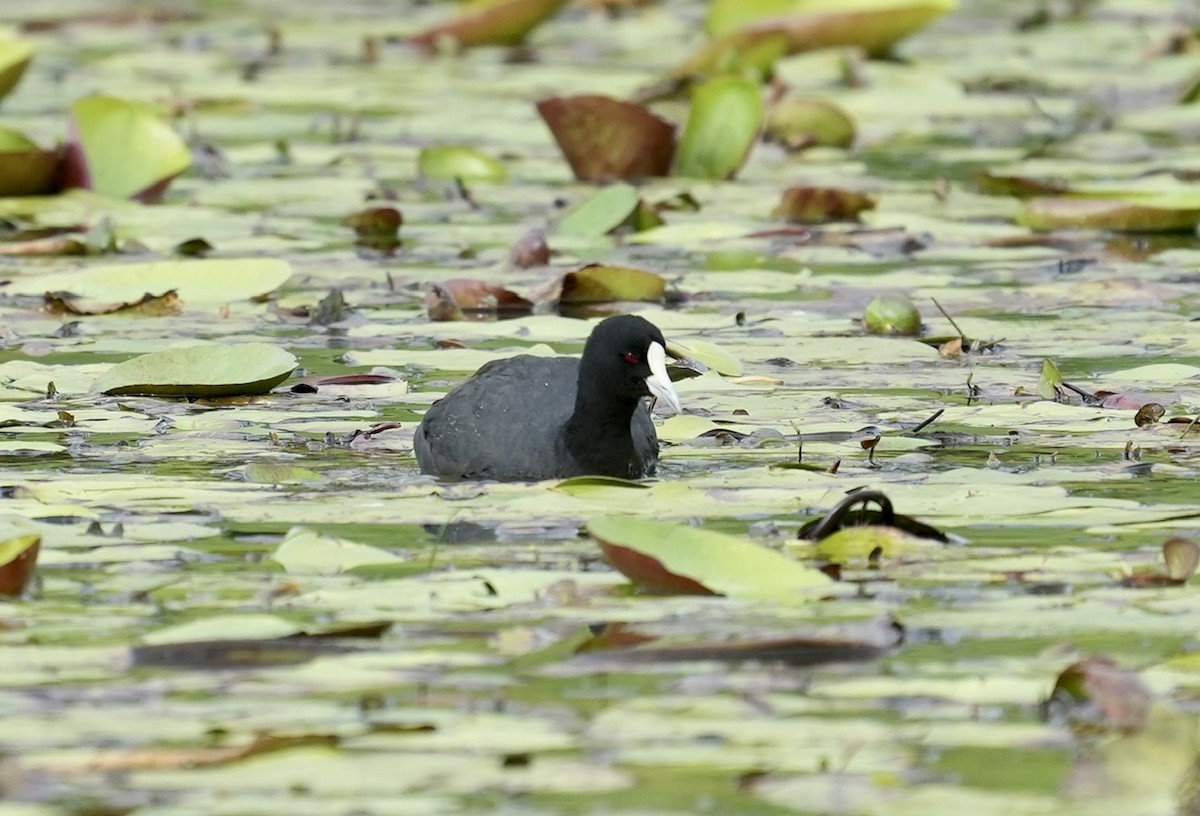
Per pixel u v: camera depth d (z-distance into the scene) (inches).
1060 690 299.1
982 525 397.1
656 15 1409.9
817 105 951.0
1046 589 355.3
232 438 479.2
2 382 534.3
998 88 1086.4
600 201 765.3
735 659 320.5
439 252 727.7
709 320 616.7
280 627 329.4
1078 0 1450.5
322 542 377.7
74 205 805.9
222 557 377.1
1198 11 1382.9
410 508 416.2
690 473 450.6
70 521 401.7
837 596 352.5
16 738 286.4
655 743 284.8
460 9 1282.0
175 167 820.6
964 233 756.6
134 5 1477.6
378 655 321.4
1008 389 526.9
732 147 863.7
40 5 1475.1
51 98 1058.7
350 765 276.2
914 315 599.2
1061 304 638.5
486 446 456.4
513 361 486.6
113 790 268.4
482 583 360.2
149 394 524.4
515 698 302.5
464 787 268.8
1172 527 393.4
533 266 700.0
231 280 656.4
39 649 323.0
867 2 1106.1
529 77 1135.6
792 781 270.4
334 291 619.8
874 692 304.7
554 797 265.1
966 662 317.4
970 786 268.8
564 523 404.2
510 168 901.2
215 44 1284.4
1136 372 540.7
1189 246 737.0
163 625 335.0
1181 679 307.0
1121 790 267.9
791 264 710.5
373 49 1208.8
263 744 280.8
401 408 513.7
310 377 540.1
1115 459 452.8
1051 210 765.3
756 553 360.2
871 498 385.7
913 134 984.9
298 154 932.0
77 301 636.1
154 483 433.4
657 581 356.5
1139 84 1093.1
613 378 446.0
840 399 516.1
